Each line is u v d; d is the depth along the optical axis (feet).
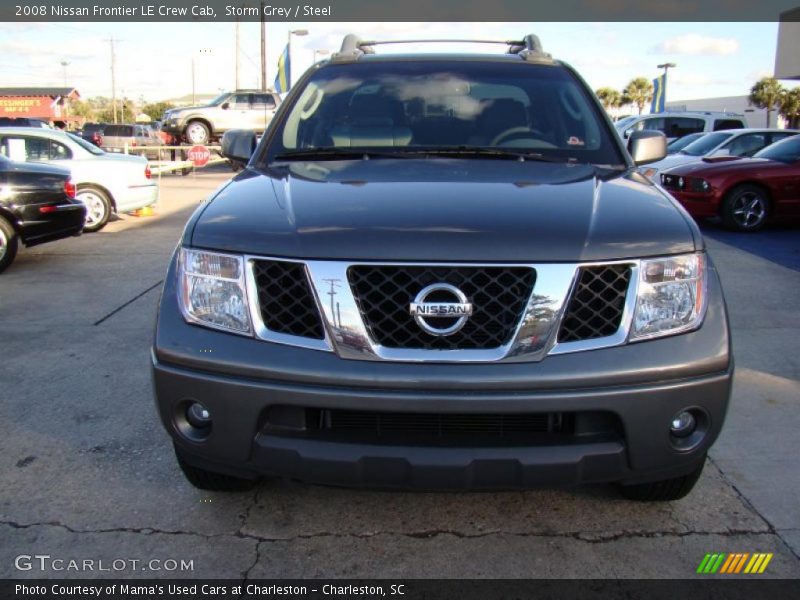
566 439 7.36
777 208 33.47
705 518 9.09
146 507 9.41
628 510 9.29
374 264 7.14
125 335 17.07
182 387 7.58
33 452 10.95
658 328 7.41
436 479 7.23
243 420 7.40
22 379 14.07
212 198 8.95
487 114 11.41
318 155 10.69
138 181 36.22
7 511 9.29
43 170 25.00
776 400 12.78
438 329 7.09
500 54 13.21
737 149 42.01
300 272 7.32
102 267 25.66
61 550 8.48
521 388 7.05
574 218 7.72
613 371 7.13
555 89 11.95
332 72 12.51
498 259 7.12
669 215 8.08
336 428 7.49
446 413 7.06
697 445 7.59
